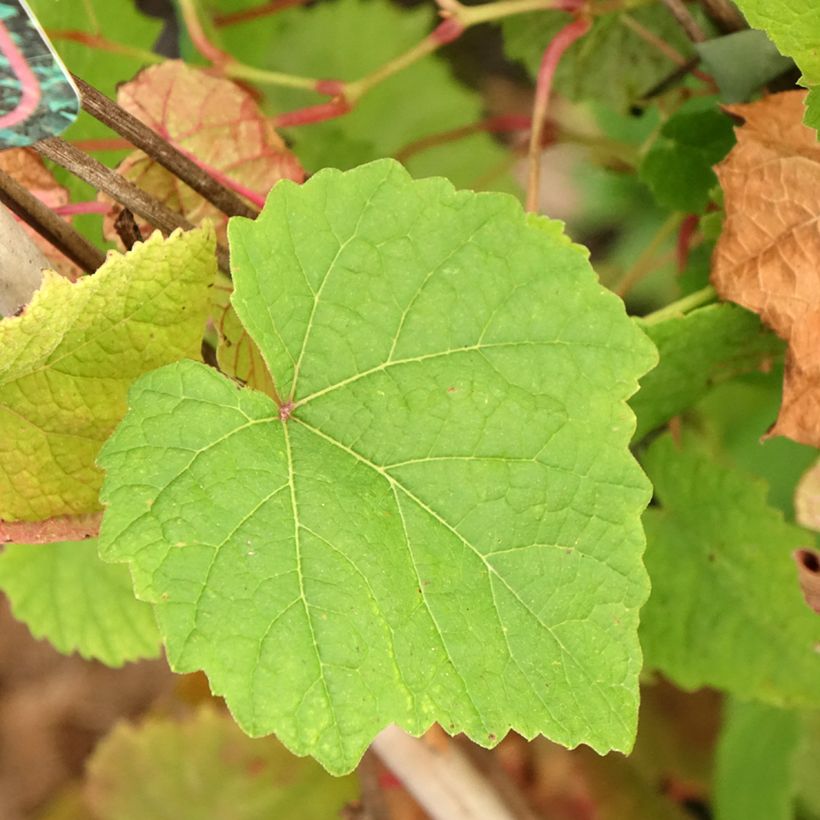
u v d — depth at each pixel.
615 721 0.28
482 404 0.29
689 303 0.34
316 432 0.29
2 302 0.29
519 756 0.60
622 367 0.29
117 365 0.29
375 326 0.29
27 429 0.29
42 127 0.26
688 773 0.59
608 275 0.67
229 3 0.52
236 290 0.28
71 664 0.87
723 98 0.38
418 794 0.43
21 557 0.44
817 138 0.30
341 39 0.64
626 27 0.45
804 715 0.50
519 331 0.29
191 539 0.27
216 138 0.36
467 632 0.28
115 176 0.30
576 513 0.28
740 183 0.33
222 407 0.28
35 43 0.24
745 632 0.39
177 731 0.61
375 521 0.28
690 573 0.40
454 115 0.65
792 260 0.32
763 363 0.38
